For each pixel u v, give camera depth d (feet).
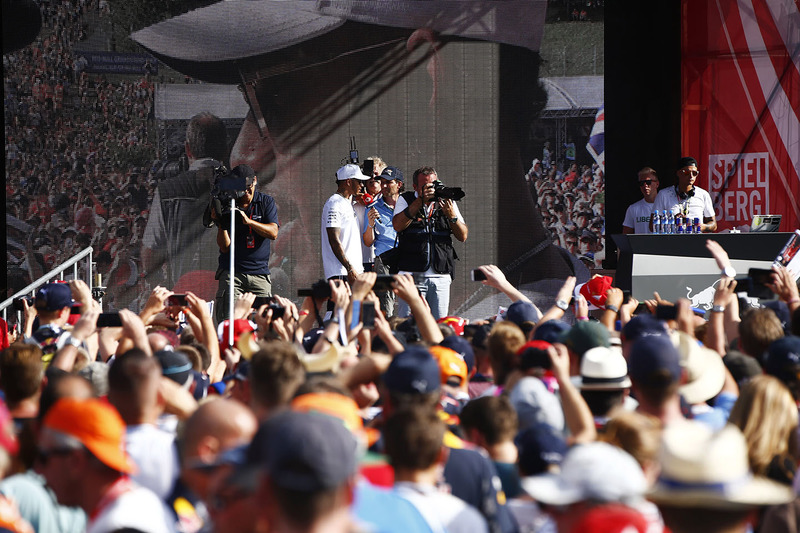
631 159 81.15
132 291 81.56
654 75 79.92
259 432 11.43
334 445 10.71
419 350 20.25
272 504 10.87
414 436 16.65
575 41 81.51
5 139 80.12
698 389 24.94
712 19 76.23
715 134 76.38
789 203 72.28
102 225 81.30
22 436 19.36
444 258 57.47
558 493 14.80
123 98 81.30
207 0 81.30
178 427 20.51
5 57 80.02
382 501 15.55
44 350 32.19
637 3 79.82
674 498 14.21
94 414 16.10
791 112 72.13
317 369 24.32
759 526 19.10
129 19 81.05
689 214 67.97
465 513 16.40
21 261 80.43
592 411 23.26
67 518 17.38
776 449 20.40
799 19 71.56
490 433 20.45
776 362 24.58
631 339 26.58
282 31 81.66
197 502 19.34
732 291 33.47
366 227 65.26
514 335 26.58
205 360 31.12
